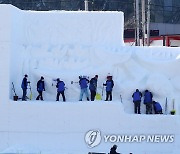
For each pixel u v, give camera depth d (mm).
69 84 35406
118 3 96625
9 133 33438
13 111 33438
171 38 70375
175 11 101375
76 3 96875
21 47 36031
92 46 36469
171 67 36031
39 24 36562
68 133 33375
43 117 33438
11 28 33906
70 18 36719
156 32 88125
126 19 95438
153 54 36500
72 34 36688
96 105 33438
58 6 99500
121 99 35406
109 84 34750
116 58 35906
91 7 94250
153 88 35344
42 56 36000
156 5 98188
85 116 33438
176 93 35781
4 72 33656
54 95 35438
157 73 36000
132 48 36625
